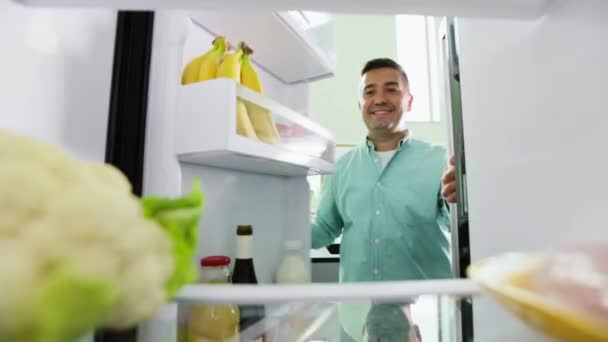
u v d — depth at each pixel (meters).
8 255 0.13
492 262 0.24
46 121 0.36
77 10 0.41
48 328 0.13
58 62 0.38
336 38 1.93
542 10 0.34
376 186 1.24
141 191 0.49
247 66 0.65
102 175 0.20
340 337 0.41
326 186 1.41
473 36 0.49
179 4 0.34
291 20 0.70
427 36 2.00
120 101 0.47
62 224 0.14
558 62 0.32
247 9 0.36
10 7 0.32
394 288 0.27
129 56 0.49
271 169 0.78
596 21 0.27
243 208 0.77
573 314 0.16
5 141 0.16
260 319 0.44
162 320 0.44
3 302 0.12
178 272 0.21
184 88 0.54
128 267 0.16
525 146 0.36
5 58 0.32
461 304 0.37
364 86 1.32
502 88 0.41
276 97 0.95
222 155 0.55
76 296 0.13
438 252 1.19
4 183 0.14
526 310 0.19
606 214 0.26
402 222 1.18
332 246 1.50
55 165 0.17
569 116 0.30
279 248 0.88
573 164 0.30
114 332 0.41
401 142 1.30
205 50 0.70
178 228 0.22
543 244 0.33
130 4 0.34
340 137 1.86
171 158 0.52
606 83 0.26
